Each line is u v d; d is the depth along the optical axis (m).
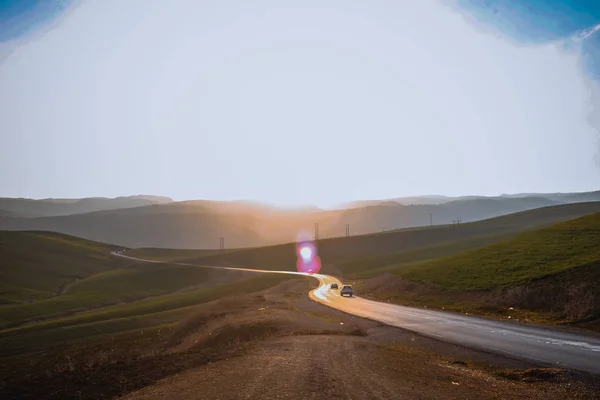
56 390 12.92
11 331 58.88
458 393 11.72
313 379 12.59
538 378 13.67
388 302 49.69
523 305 32.09
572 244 50.19
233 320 32.16
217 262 162.50
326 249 164.00
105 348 36.59
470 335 23.02
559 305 29.25
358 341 21.77
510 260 50.25
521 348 18.69
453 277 51.53
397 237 167.12
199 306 65.19
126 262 164.88
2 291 102.75
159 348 31.61
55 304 85.44
